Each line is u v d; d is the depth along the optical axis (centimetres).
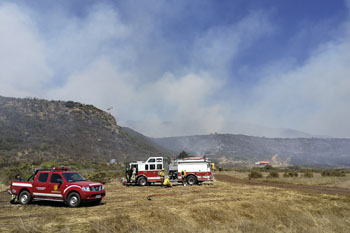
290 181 2680
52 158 5141
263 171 5334
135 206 1267
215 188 2061
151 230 837
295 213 1081
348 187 2119
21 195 1336
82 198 1234
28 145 5528
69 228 865
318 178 2958
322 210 1180
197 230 861
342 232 868
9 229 862
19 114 7200
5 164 3878
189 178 2392
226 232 857
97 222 889
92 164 5062
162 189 2022
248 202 1341
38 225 893
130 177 2369
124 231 844
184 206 1246
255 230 859
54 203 1367
